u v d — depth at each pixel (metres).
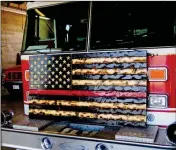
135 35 2.93
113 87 2.95
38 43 3.47
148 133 2.60
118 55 2.92
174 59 2.72
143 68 2.82
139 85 2.84
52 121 3.29
